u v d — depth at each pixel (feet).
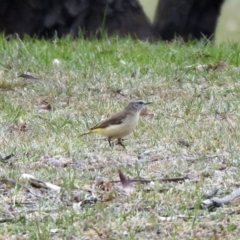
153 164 39.88
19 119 46.96
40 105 50.11
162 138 43.88
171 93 52.13
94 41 65.46
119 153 41.68
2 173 38.27
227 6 114.42
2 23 70.74
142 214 34.09
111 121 41.73
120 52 60.39
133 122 41.98
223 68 57.06
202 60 59.47
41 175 38.11
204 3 72.59
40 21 70.90
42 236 31.83
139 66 56.80
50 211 34.60
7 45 61.16
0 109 48.62
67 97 51.34
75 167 39.70
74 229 32.65
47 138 43.57
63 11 70.44
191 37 73.15
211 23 73.31
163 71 55.88
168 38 73.10
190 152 42.01
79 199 35.88
